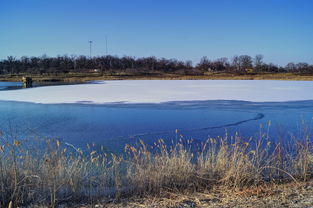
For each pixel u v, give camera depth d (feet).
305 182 10.21
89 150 15.78
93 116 27.73
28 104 37.14
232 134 19.89
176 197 9.07
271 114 28.43
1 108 33.42
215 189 9.73
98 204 8.59
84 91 57.93
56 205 8.66
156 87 69.56
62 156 10.52
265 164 11.42
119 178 9.96
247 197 8.79
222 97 45.50
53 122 24.67
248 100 41.14
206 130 21.34
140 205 8.39
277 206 7.83
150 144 17.40
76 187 9.37
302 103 37.45
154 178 9.80
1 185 9.09
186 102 39.09
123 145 17.13
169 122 24.57
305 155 11.28
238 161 10.93
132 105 36.17
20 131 20.90
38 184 9.33
